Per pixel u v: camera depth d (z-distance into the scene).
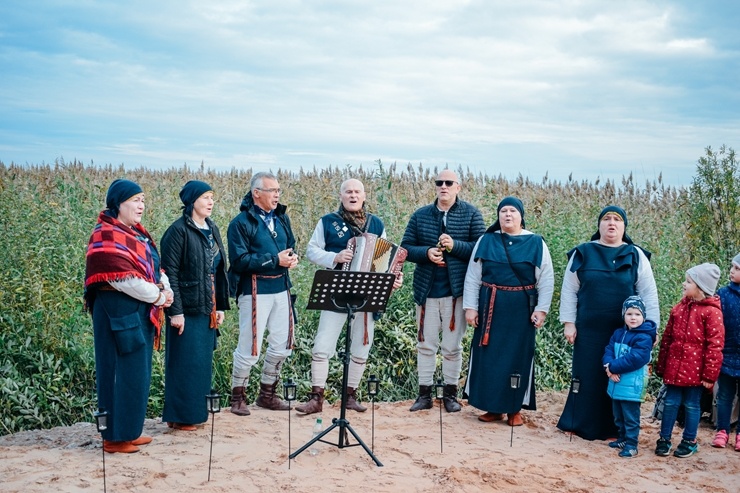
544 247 6.92
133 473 5.29
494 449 6.15
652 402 8.30
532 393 6.91
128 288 5.53
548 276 6.88
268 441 6.11
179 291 6.20
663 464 5.98
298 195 10.66
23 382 7.52
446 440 6.36
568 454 6.10
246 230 6.79
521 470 5.61
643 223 11.23
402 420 6.98
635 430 6.22
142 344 5.68
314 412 7.00
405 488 5.13
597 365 6.56
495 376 6.81
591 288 6.59
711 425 7.22
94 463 5.51
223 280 6.57
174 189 10.78
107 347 5.62
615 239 6.66
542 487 5.29
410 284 9.26
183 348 6.27
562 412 7.27
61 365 7.86
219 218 10.02
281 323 6.98
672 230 10.88
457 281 7.11
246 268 6.71
